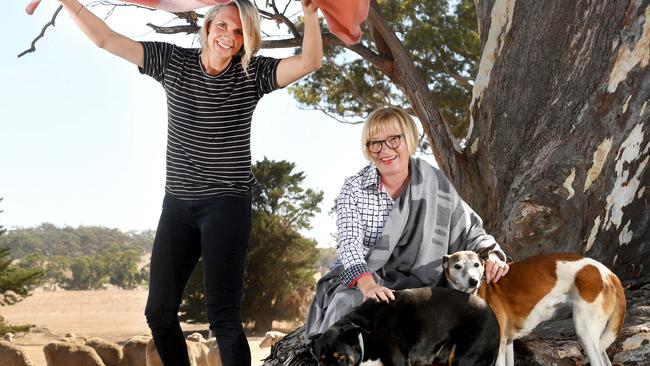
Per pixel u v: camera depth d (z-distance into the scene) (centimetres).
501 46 816
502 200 775
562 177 695
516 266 446
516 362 462
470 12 1878
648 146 640
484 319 383
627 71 681
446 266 422
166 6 454
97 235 17112
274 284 3148
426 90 1089
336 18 416
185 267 427
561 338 471
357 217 436
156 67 416
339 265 441
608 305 426
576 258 438
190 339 1305
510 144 782
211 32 402
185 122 411
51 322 5094
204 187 410
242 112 411
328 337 376
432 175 441
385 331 380
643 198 630
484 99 834
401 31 1948
